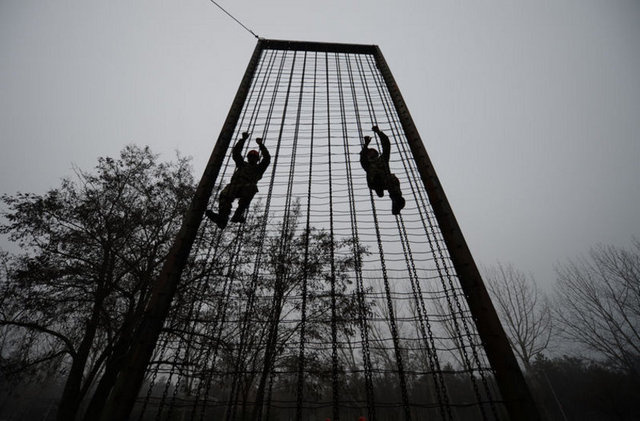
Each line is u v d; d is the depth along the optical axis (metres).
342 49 8.77
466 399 21.94
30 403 22.42
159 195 13.21
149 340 3.34
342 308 8.63
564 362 31.06
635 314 22.38
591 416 24.28
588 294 24.44
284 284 6.88
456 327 3.49
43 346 11.61
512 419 2.93
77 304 11.25
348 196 4.95
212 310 5.30
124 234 11.91
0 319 10.45
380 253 4.10
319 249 9.64
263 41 8.42
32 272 10.56
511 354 3.23
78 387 9.62
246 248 7.47
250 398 11.38
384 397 16.00
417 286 3.88
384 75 7.55
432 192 4.71
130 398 2.98
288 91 7.00
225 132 5.54
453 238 4.12
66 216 11.77
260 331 6.31
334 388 3.17
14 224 11.02
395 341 3.40
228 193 4.64
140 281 11.04
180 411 12.34
